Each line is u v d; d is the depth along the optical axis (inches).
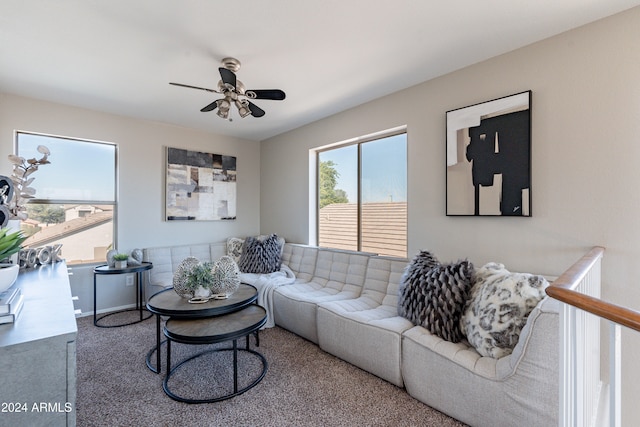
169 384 84.0
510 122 91.9
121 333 121.0
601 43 77.7
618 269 75.2
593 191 78.7
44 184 133.6
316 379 86.5
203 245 173.0
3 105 122.3
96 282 142.0
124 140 151.7
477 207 98.7
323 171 164.9
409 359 77.9
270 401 76.6
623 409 75.5
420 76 109.7
